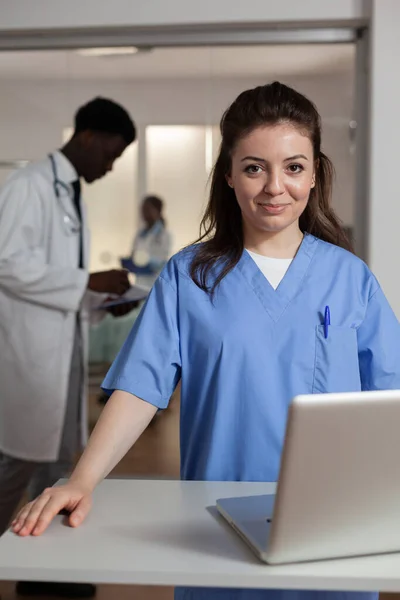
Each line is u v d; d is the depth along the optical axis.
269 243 1.27
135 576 0.80
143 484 1.12
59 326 2.46
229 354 1.20
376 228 2.63
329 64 2.74
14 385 2.44
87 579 0.80
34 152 2.90
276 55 2.77
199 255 1.27
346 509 0.80
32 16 2.67
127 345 1.23
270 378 1.20
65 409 2.51
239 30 2.73
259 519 0.92
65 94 2.88
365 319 1.27
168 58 2.82
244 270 1.25
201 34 2.75
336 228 1.35
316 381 1.21
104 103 2.52
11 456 2.45
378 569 0.80
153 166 2.90
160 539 0.89
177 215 2.91
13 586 2.32
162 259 2.93
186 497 1.06
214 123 2.85
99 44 2.79
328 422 0.76
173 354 1.22
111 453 1.11
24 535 0.90
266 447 1.19
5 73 2.88
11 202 2.41
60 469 2.55
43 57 2.86
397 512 0.82
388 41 2.56
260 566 0.81
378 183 2.62
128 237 2.93
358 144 2.74
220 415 1.19
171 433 3.06
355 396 0.76
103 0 2.64
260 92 1.19
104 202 2.93
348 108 2.74
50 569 0.80
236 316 1.21
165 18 2.63
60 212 2.48
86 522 0.95
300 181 1.17
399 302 2.64
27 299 2.42
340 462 0.78
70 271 2.42
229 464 1.20
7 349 2.44
